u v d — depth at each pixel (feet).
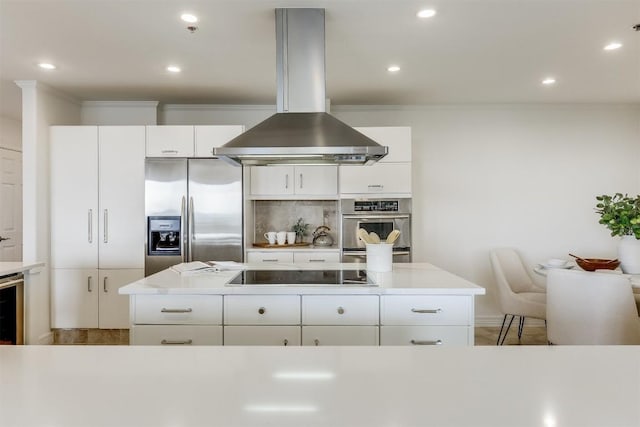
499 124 14.66
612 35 8.77
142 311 6.62
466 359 3.09
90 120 13.83
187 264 8.83
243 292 6.50
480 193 14.71
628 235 9.31
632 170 14.66
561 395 2.47
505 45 9.29
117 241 12.42
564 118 14.66
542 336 13.34
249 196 13.26
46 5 7.38
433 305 6.53
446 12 7.73
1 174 16.08
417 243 14.66
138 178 12.44
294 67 7.62
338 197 13.32
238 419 2.16
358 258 12.82
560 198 14.69
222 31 8.52
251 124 14.30
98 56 9.84
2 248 16.16
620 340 7.55
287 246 13.62
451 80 11.78
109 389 2.55
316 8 7.57
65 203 12.38
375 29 8.45
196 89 12.49
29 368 2.89
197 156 12.38
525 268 14.38
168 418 2.18
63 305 12.34
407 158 12.87
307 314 6.56
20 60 10.07
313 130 7.25
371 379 2.70
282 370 2.85
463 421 2.15
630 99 13.88
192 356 3.14
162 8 7.52
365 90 12.69
